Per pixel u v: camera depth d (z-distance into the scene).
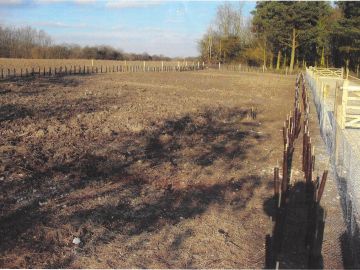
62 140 11.98
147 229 6.83
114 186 8.68
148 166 10.09
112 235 6.57
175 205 7.87
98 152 10.95
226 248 6.34
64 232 6.54
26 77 32.44
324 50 67.31
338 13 64.81
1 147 10.78
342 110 14.50
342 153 9.60
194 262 5.91
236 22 82.69
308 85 34.19
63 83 28.80
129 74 43.50
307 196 8.00
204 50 83.31
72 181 8.80
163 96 23.80
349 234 6.80
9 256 5.80
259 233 6.89
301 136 13.80
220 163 10.66
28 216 7.02
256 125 16.27
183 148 11.92
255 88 32.84
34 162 9.78
